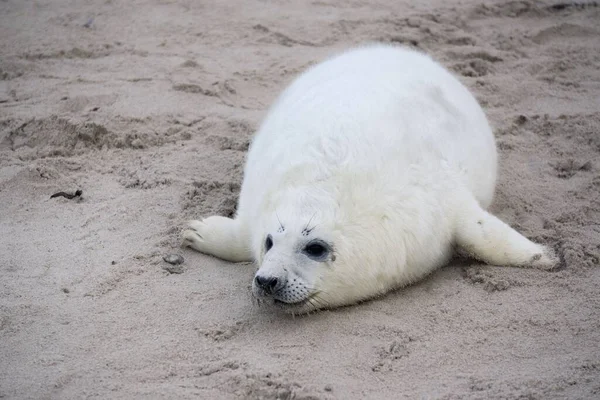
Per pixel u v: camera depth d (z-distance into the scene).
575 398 9.06
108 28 22.34
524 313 10.70
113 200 13.93
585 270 11.62
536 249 11.74
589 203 13.70
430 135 11.69
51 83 18.75
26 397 9.14
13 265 11.91
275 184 11.09
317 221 10.55
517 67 20.25
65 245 12.51
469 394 9.19
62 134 16.12
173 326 10.53
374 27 22.42
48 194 14.13
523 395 9.13
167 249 12.44
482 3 24.11
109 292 11.30
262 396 9.20
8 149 15.91
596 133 16.47
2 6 23.92
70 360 9.84
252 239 11.64
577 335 10.26
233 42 21.56
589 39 22.03
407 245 10.96
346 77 12.84
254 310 10.91
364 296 11.05
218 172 14.98
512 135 16.72
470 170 12.23
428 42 21.67
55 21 22.70
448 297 11.14
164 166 15.16
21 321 10.58
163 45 21.25
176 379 9.50
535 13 23.77
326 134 11.22
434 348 10.08
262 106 18.00
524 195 14.14
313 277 10.55
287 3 24.41
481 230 11.52
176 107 17.58
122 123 16.56
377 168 10.89
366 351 10.02
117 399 9.13
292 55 20.77
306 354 9.96
